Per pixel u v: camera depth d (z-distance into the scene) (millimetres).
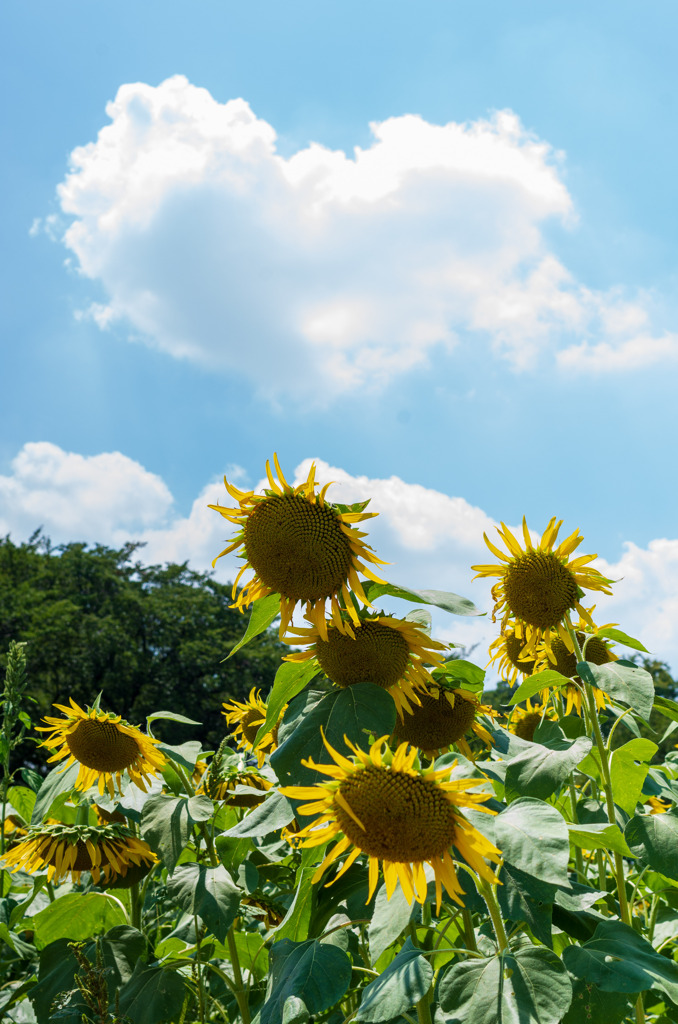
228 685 37969
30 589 37531
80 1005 2996
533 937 2498
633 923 3219
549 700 4277
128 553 45125
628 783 2943
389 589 2777
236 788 3648
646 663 21906
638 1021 2521
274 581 2709
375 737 2441
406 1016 2285
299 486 2744
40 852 3531
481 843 1974
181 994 3090
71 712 3613
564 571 3150
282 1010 2295
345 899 2914
